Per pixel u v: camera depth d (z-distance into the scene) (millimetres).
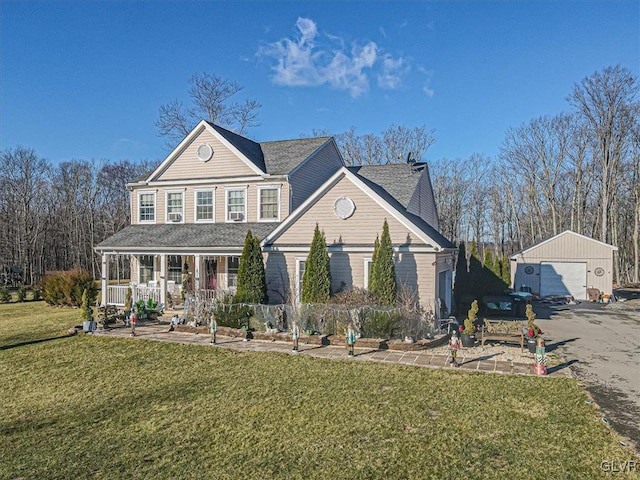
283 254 18531
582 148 44625
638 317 21125
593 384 10008
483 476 6055
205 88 43406
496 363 11812
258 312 15609
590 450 6738
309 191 23625
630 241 50125
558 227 51406
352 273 17344
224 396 9531
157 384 10562
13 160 50781
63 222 55656
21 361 13195
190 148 23562
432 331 14609
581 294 29219
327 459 6645
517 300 21406
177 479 6207
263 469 6406
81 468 6625
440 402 8852
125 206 60344
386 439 7246
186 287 22125
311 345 14141
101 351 13922
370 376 10680
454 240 55156
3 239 50938
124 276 57281
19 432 8062
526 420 7910
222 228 22000
